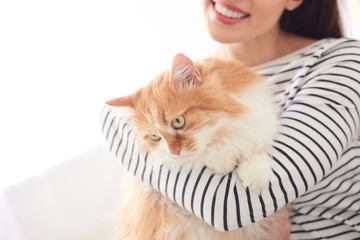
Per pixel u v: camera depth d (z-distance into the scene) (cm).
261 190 100
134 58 218
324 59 131
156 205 131
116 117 136
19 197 194
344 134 111
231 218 100
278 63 146
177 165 112
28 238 191
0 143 192
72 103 206
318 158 104
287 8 158
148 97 115
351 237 129
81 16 200
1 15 183
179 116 109
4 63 187
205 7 144
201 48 233
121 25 212
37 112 197
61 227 195
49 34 194
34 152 200
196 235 124
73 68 203
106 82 212
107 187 205
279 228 132
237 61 125
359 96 118
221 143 110
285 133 109
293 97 128
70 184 202
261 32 142
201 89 110
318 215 133
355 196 129
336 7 167
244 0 132
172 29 224
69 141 209
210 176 105
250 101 114
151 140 117
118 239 145
